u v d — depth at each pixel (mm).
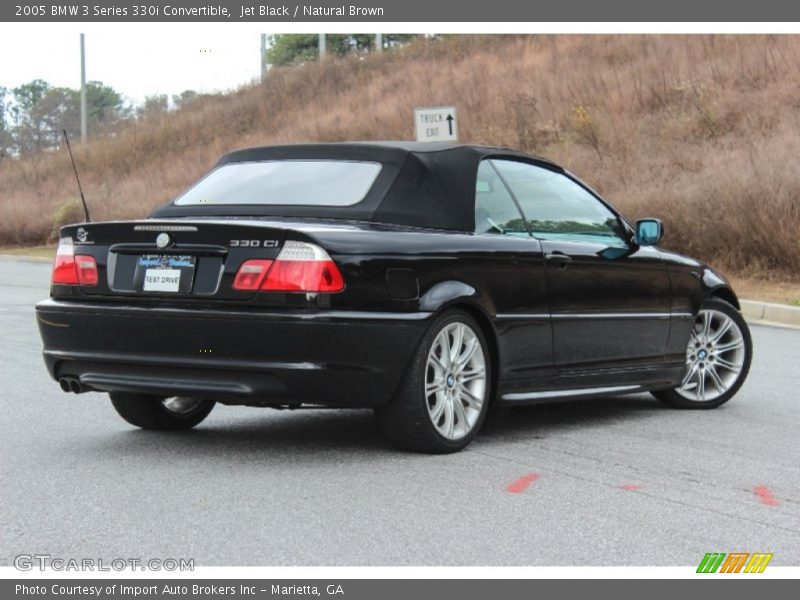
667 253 7812
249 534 4672
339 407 5887
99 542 4562
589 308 7031
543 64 33719
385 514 4992
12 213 35438
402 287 5902
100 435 6801
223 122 43719
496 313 6402
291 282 5621
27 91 60594
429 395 6109
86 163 44344
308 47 61438
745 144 21781
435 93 34531
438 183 6414
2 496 5270
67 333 6180
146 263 5984
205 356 5742
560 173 7359
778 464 6188
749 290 16578
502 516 4996
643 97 27969
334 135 35594
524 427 7203
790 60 27375
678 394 8000
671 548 4598
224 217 6406
